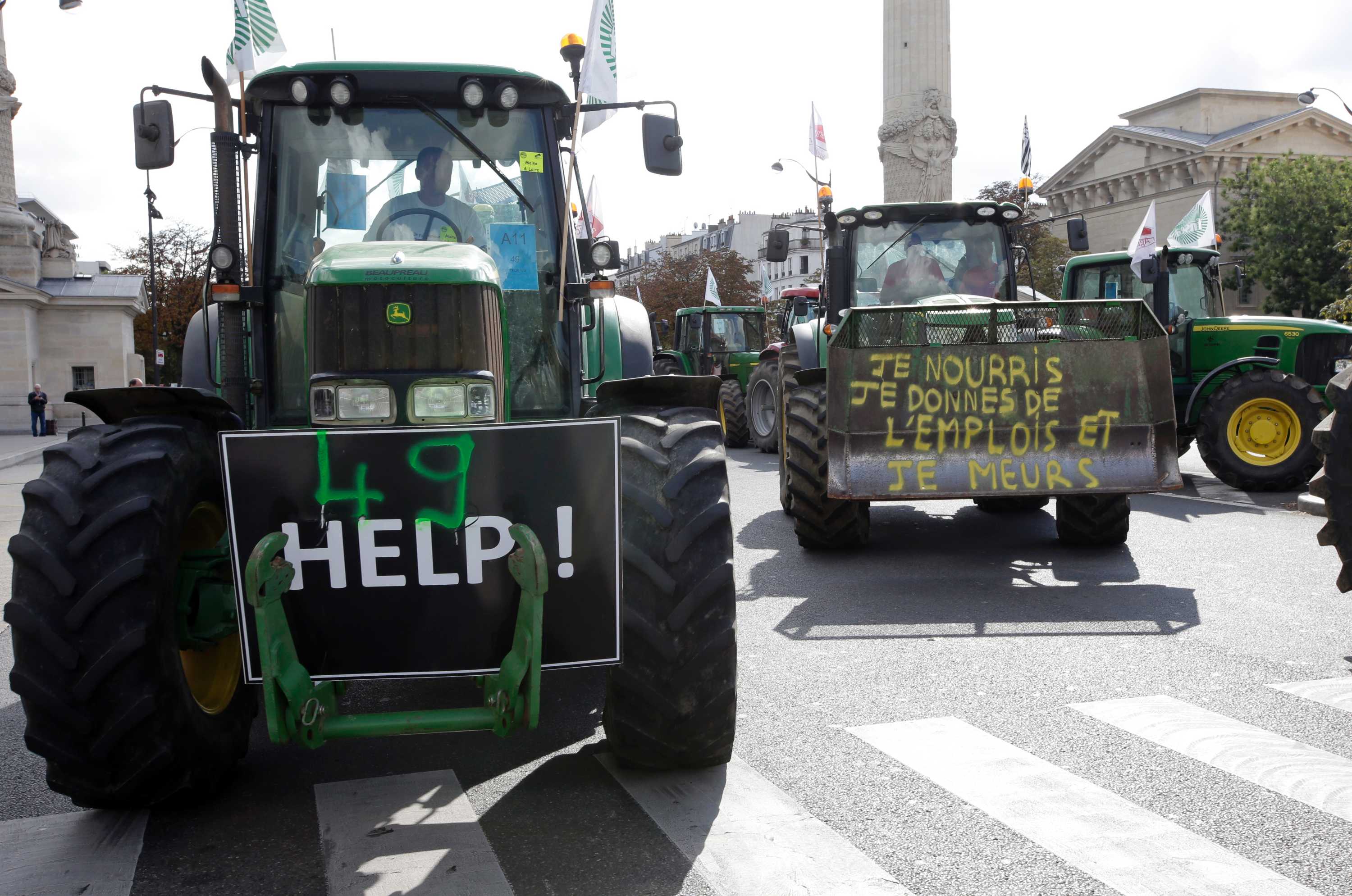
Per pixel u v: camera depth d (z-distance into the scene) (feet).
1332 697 14.48
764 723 13.94
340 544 9.95
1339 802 11.10
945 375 22.57
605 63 15.99
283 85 14.65
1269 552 25.09
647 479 11.06
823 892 9.40
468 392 11.58
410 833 10.71
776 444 55.11
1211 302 42.34
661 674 10.94
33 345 138.62
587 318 15.56
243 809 11.44
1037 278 140.46
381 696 15.84
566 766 12.53
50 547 10.11
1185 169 162.09
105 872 9.97
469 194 15.06
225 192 13.62
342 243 14.44
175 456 10.80
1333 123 158.10
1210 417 36.19
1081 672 15.90
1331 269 141.90
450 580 10.06
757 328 73.20
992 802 11.27
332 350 11.57
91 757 10.21
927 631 18.53
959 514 32.37
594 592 10.31
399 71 14.76
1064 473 22.33
